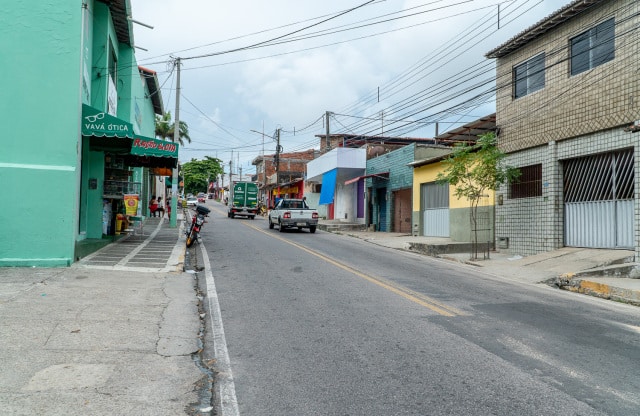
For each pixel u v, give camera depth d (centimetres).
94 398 388
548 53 1411
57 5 1005
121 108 1802
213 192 10250
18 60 984
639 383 444
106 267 1021
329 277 1006
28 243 979
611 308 803
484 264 1327
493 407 388
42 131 991
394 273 1094
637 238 1076
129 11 1467
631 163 1162
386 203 2609
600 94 1224
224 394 412
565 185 1373
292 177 5494
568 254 1274
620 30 1167
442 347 542
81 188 1358
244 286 896
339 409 383
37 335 538
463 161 1466
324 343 553
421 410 381
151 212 3288
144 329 589
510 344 559
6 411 355
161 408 379
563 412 379
